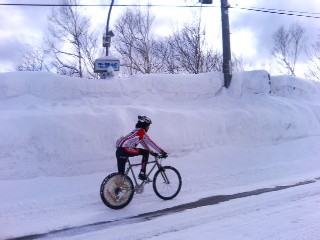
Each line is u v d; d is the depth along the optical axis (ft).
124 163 26.96
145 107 39.93
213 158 38.50
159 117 39.01
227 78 48.96
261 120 44.34
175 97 45.24
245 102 48.14
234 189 30.40
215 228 20.16
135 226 22.33
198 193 29.55
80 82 41.27
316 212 21.12
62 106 38.29
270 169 37.37
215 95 47.96
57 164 32.35
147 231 21.16
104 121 35.83
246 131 43.01
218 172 36.29
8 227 22.80
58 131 33.55
